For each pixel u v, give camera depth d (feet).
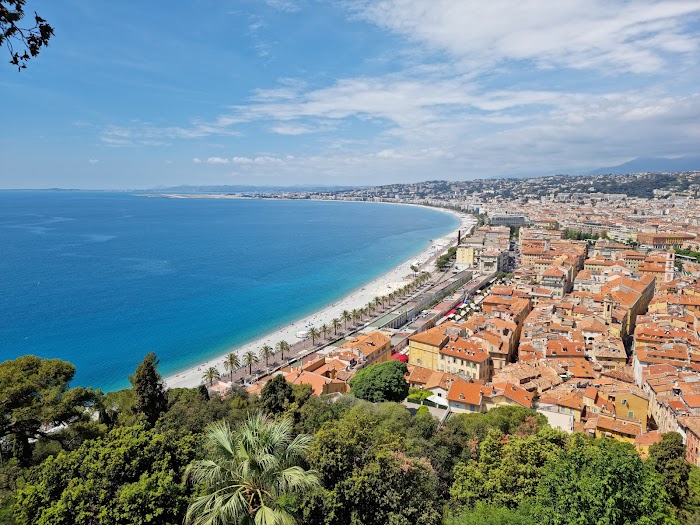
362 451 144.25
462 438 230.89
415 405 367.25
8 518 115.03
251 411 227.20
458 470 177.68
